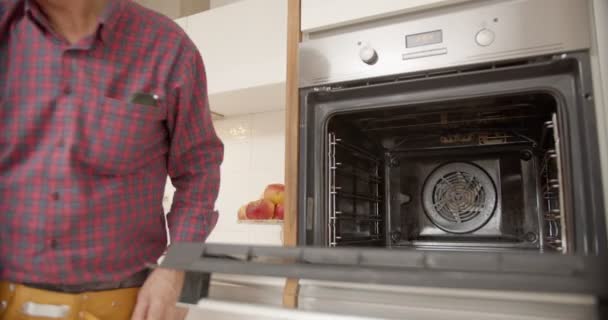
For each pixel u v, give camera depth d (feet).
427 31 2.83
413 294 1.90
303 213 2.95
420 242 3.58
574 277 1.28
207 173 2.69
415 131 3.61
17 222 2.08
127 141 2.25
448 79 2.74
